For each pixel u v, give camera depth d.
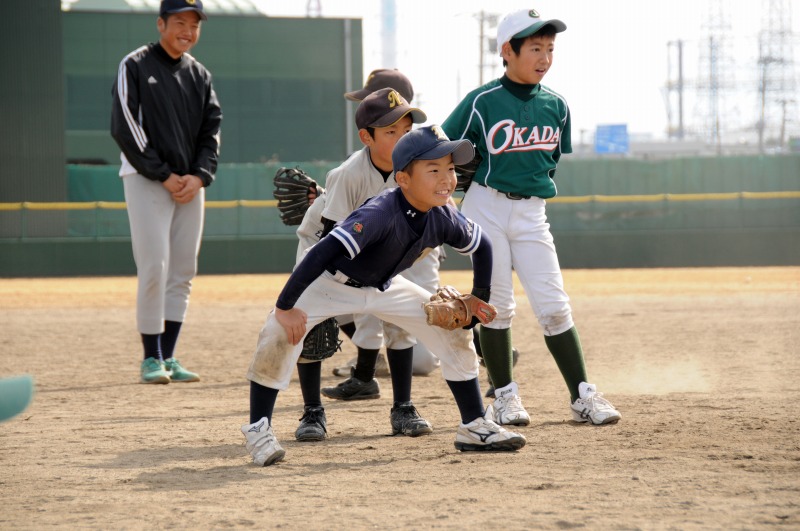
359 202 9.31
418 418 9.16
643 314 24.61
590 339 18.80
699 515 5.87
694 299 29.75
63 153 51.56
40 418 10.52
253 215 51.03
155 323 13.72
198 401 11.88
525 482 6.86
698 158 55.44
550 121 9.47
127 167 13.53
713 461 7.47
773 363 14.55
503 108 9.29
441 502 6.33
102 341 20.12
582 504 6.18
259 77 70.50
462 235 7.64
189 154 13.91
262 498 6.61
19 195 50.91
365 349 11.40
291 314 7.51
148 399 12.07
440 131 7.29
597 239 51.06
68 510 6.36
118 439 9.12
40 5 50.88
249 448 7.83
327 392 11.64
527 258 9.48
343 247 7.19
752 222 51.78
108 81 67.88
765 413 9.83
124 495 6.78
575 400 9.52
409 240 7.44
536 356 16.31
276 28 70.62
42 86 51.09
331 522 5.89
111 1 82.94
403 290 7.93
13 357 17.22
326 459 7.98
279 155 71.12
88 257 48.97
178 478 7.34
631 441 8.39
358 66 71.88
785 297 29.89
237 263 50.00
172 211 13.81
